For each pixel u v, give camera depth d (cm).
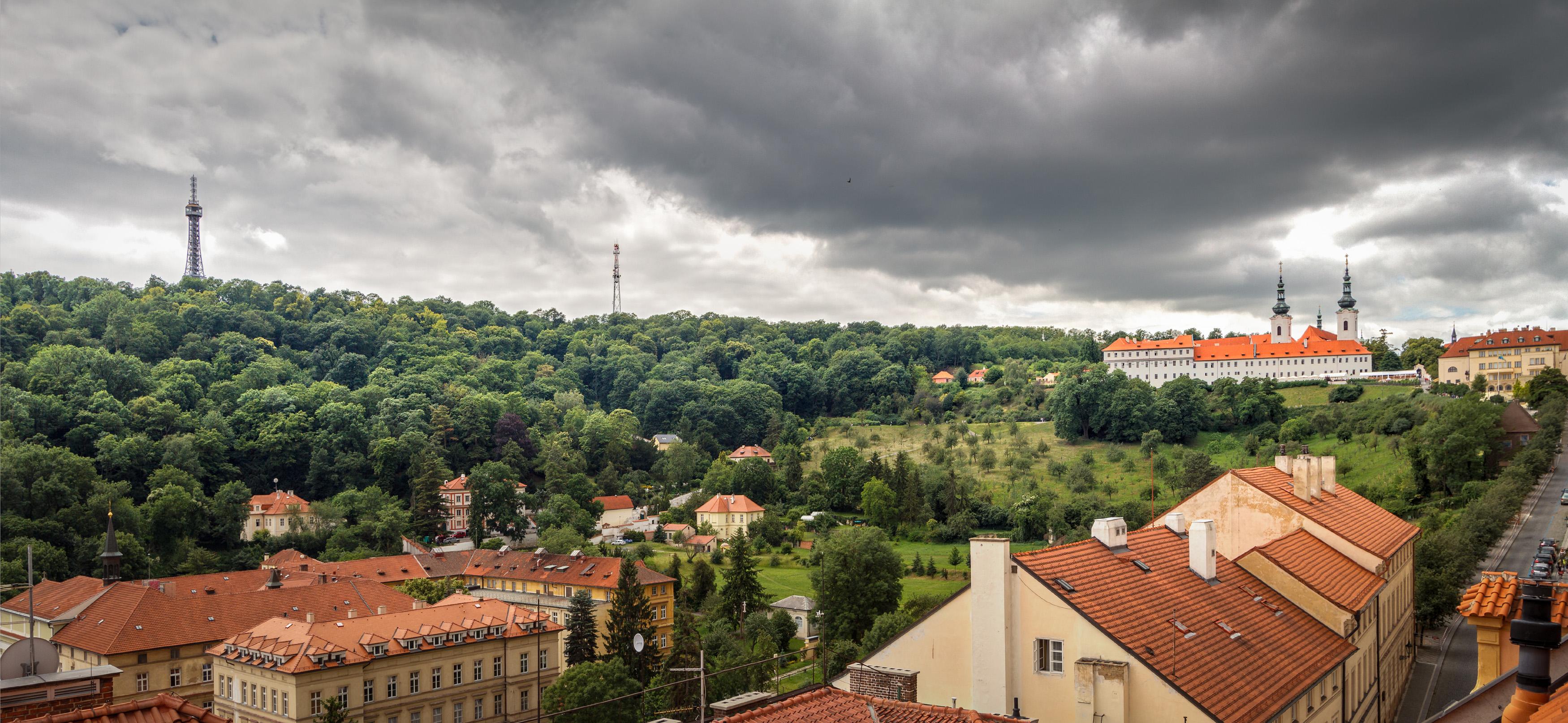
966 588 4366
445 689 9544
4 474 17400
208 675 10850
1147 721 3769
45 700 2541
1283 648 4528
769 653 11250
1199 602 4628
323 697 8512
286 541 19850
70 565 16625
